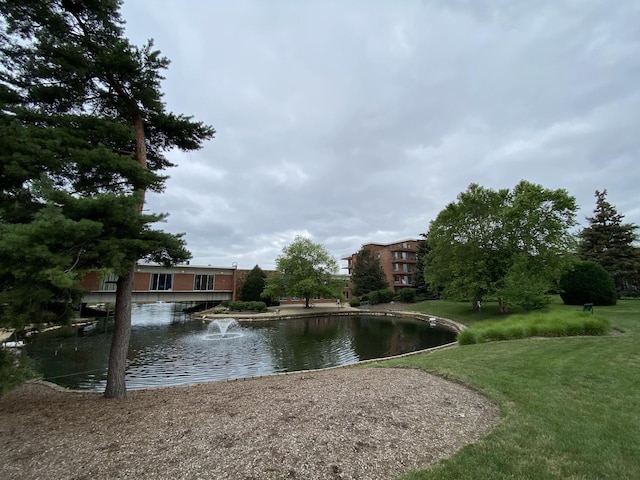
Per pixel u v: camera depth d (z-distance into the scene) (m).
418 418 4.46
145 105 7.27
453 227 26.02
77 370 12.39
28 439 4.03
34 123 6.02
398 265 56.41
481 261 23.67
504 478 3.07
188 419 4.53
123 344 6.85
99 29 6.91
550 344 9.95
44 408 5.64
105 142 6.76
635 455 3.48
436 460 3.46
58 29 6.29
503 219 23.52
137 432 4.12
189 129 8.07
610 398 5.20
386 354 15.07
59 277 3.96
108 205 5.16
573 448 3.62
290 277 40.09
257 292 39.38
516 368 7.21
